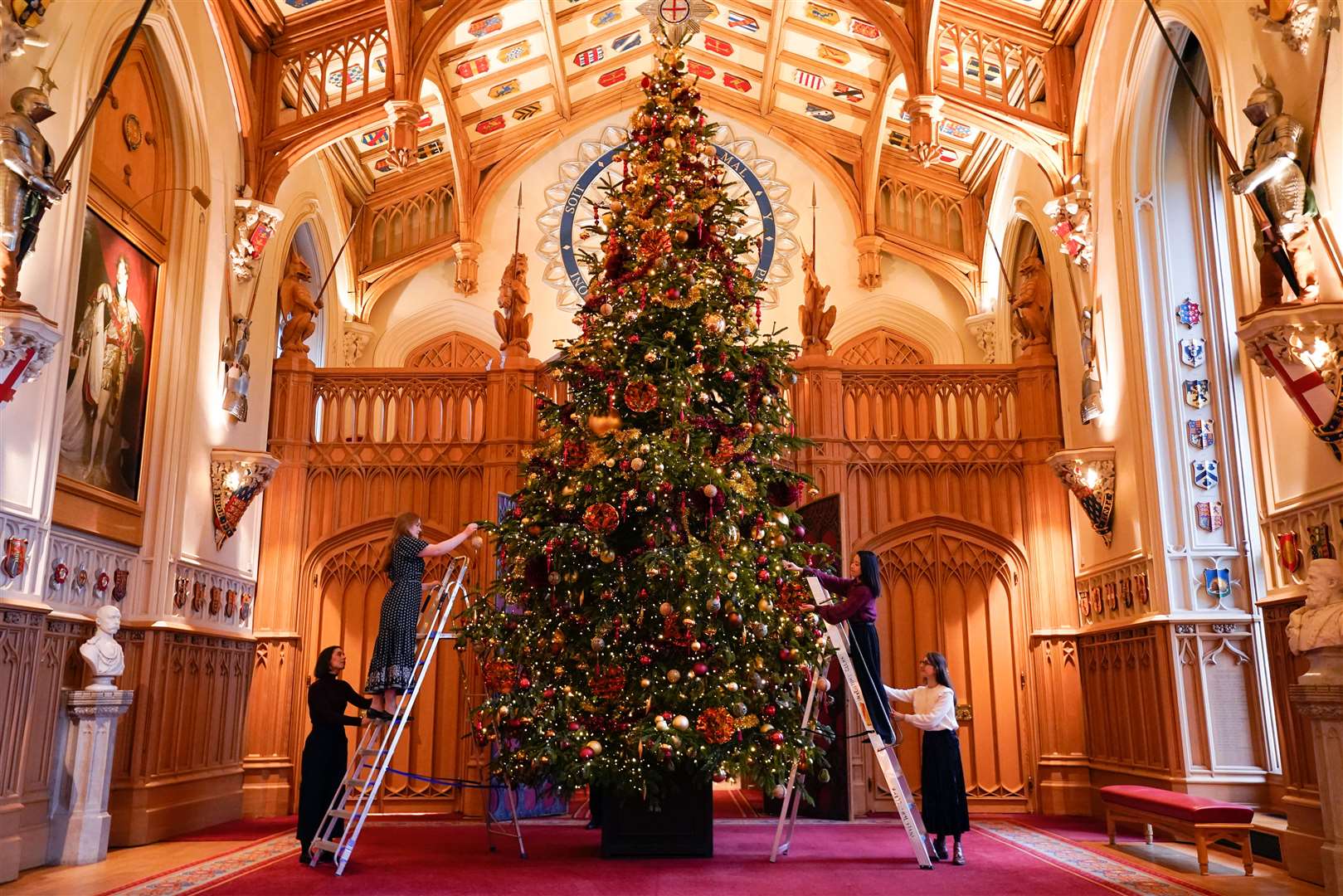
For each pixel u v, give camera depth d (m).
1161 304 10.39
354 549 12.74
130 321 9.89
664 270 8.20
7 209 6.94
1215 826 7.46
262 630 12.31
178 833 10.05
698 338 8.16
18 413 7.77
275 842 9.48
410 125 11.90
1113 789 8.95
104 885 7.09
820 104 16.56
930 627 12.51
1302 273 6.99
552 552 7.91
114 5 9.06
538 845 8.95
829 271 16.78
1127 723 10.83
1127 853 8.55
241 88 11.79
